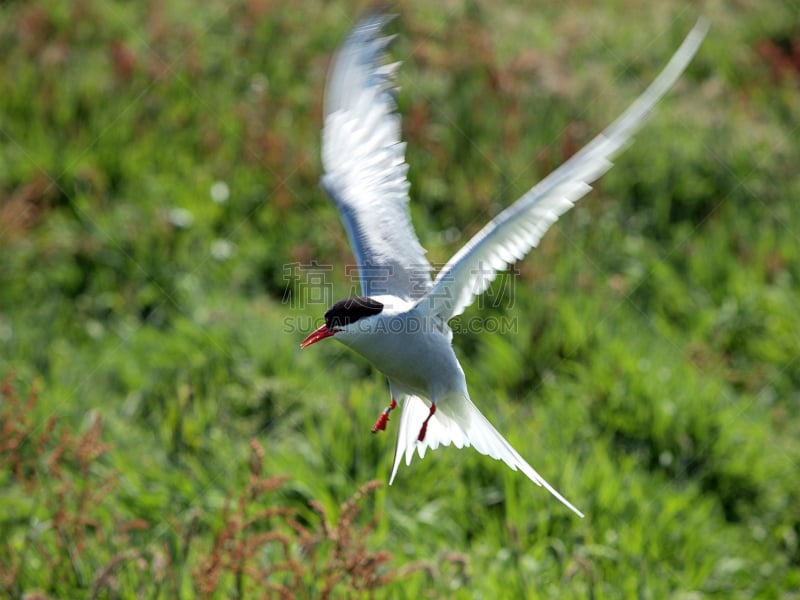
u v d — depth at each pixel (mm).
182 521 9586
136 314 13117
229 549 8266
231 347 11969
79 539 8781
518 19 19266
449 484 10227
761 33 19234
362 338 7578
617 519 9938
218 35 18047
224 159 15180
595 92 16734
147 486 10086
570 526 9859
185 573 8664
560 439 10875
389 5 9023
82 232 14000
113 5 18641
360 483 10094
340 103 8922
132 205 14484
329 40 18000
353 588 7887
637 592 9055
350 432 10430
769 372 12695
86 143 15242
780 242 14383
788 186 15320
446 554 8484
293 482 9945
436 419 8219
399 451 8227
